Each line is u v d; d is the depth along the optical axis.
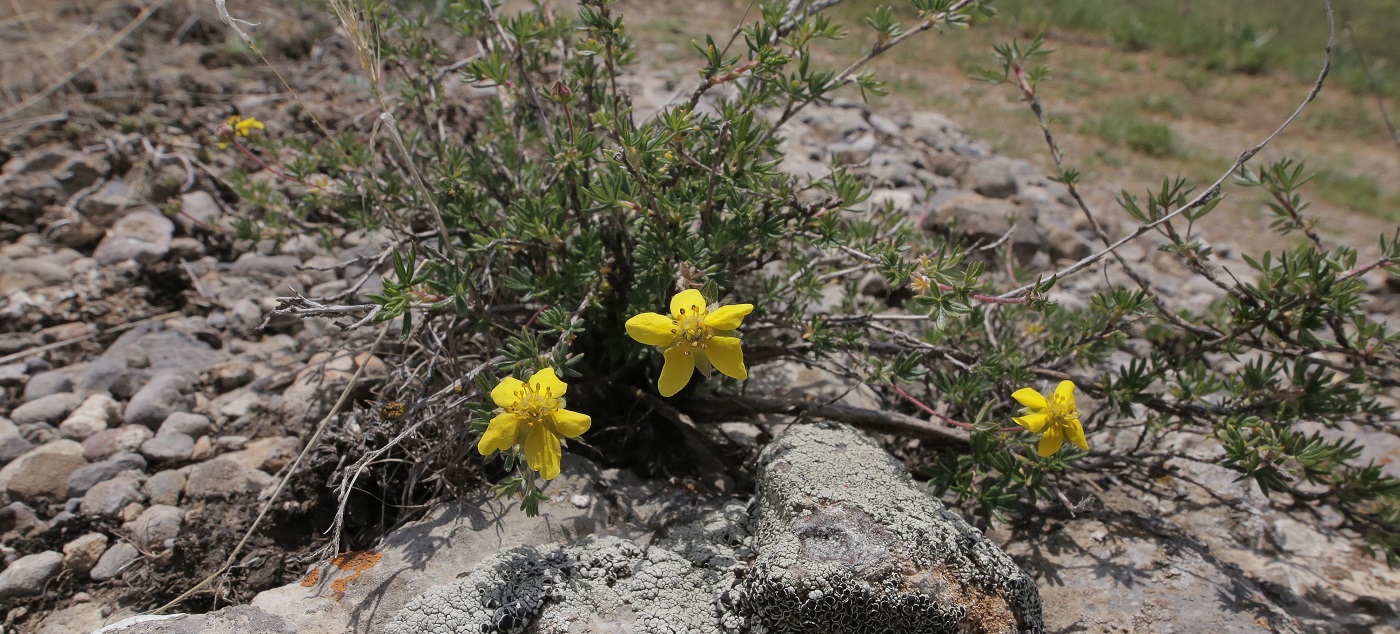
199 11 0.51
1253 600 0.22
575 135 0.23
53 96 0.42
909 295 0.35
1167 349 0.32
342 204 0.30
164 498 0.24
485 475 0.23
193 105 0.43
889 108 0.56
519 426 0.18
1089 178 0.53
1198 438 0.29
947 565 0.19
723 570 0.20
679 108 0.22
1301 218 0.26
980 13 0.24
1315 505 0.25
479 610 0.19
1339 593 0.24
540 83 0.33
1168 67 0.81
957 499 0.25
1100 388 0.26
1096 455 0.26
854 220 0.32
